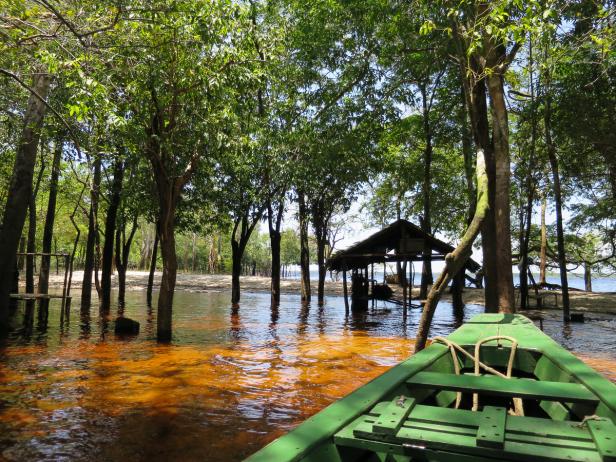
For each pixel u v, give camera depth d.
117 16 7.46
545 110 15.98
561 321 16.50
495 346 4.93
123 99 9.49
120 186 17.00
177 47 9.13
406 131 21.20
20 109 13.41
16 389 6.96
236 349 10.38
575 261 30.83
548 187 22.28
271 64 11.25
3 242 12.14
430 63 15.32
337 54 16.12
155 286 33.72
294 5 16.58
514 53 9.09
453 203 26.48
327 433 2.30
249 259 72.94
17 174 12.34
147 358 9.24
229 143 9.83
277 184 18.92
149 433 5.26
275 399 6.57
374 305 23.92
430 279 28.48
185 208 17.80
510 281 9.52
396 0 13.41
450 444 2.19
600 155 18.66
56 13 6.83
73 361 8.91
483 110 10.83
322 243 24.41
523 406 4.06
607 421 2.39
